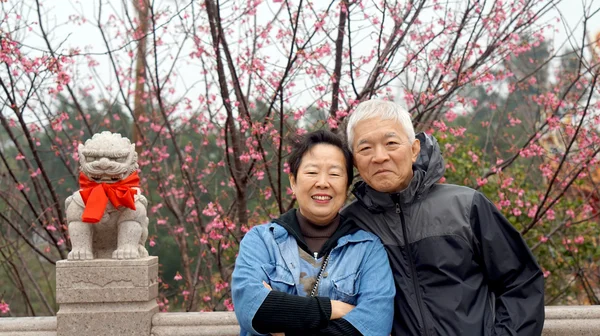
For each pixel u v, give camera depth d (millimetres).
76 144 6305
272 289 2314
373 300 2271
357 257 2395
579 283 7328
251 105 5828
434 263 2326
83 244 3057
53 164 9711
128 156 3127
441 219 2371
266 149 7168
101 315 2973
